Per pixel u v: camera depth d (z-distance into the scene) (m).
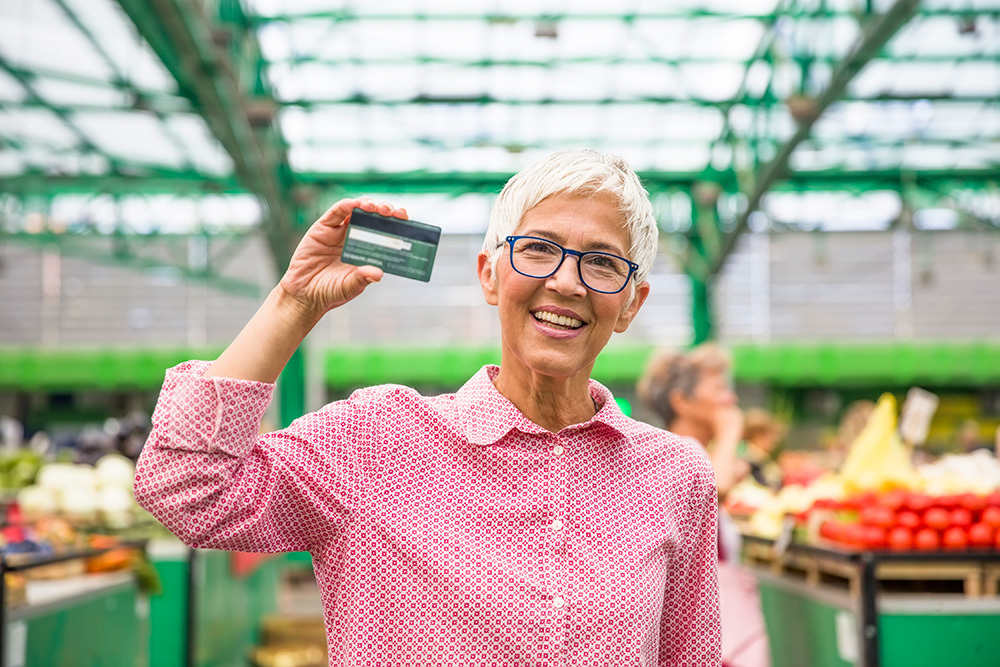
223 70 10.20
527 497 1.29
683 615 1.43
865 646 3.05
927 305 20.23
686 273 17.20
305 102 13.20
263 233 15.47
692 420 3.25
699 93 13.45
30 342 20.34
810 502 3.99
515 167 15.82
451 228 18.67
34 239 16.00
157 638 4.88
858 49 9.99
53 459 6.80
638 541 1.32
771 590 3.96
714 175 16.08
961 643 3.07
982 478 3.99
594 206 1.31
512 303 1.32
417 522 1.27
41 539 3.89
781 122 12.93
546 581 1.25
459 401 1.36
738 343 19.06
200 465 1.19
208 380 1.19
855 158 15.74
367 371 18.33
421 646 1.24
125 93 12.03
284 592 10.81
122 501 5.16
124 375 19.14
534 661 1.23
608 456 1.36
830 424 19.81
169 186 14.86
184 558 4.98
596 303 1.31
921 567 3.18
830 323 20.20
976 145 14.96
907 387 19.73
